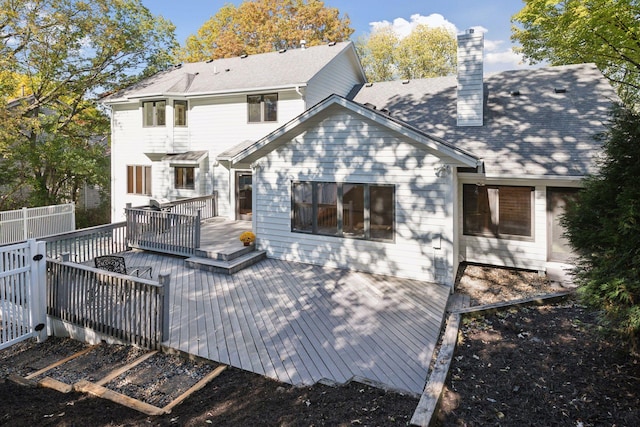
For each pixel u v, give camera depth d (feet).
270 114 50.34
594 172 26.91
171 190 55.67
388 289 27.55
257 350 18.70
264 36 93.76
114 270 26.86
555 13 50.65
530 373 15.15
